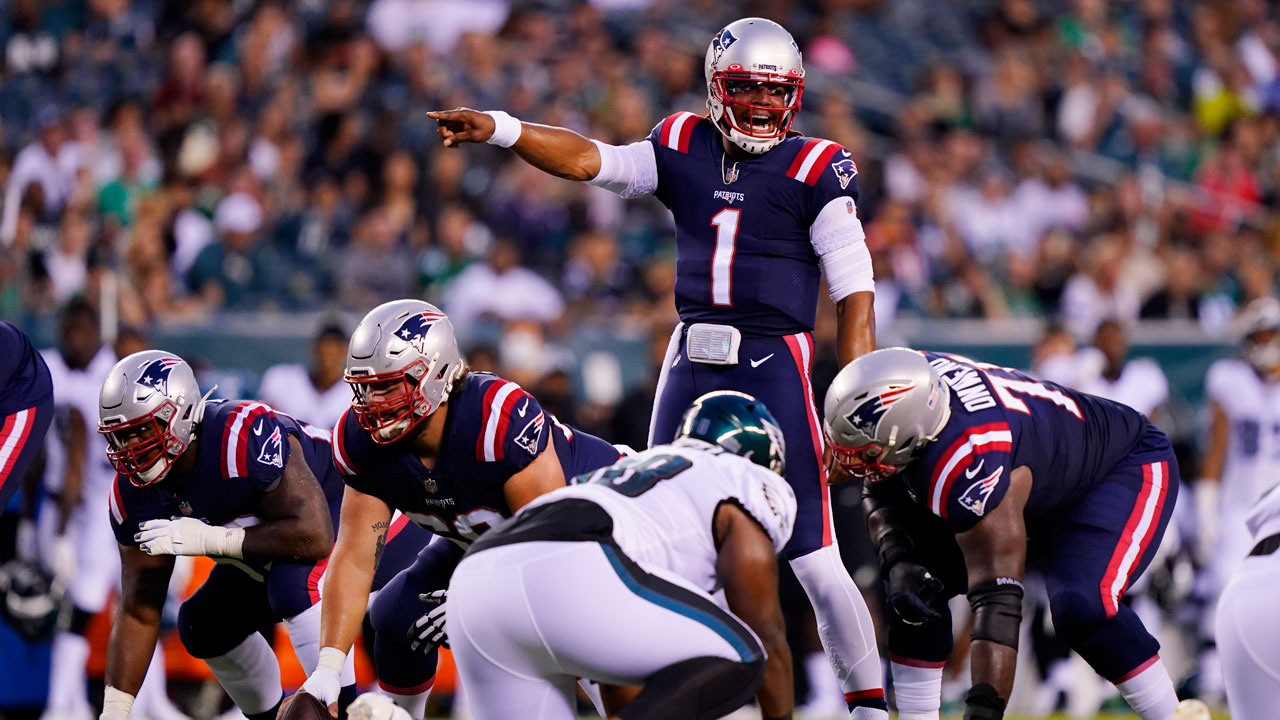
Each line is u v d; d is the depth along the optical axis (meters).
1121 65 50.19
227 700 23.27
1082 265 37.50
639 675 11.45
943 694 25.09
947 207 39.09
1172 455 16.08
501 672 11.71
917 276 35.78
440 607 14.09
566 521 11.52
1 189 33.28
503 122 14.74
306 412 24.89
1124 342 28.30
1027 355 29.61
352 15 41.56
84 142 33.22
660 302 32.16
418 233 33.59
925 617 14.26
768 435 12.52
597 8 44.41
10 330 17.05
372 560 13.97
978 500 14.05
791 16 47.47
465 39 40.44
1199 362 29.77
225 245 32.28
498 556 11.61
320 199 34.47
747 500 11.85
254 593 16.05
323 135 36.03
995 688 13.62
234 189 33.41
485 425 13.37
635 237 35.78
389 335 13.16
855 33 48.03
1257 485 26.55
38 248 30.69
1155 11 52.47
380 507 14.05
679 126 15.24
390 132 35.81
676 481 11.91
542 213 35.28
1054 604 14.93
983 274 35.44
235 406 15.29
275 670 16.92
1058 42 49.56
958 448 14.02
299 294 32.47
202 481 15.12
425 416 13.32
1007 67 45.91
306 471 15.57
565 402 26.09
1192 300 35.53
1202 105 50.19
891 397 13.73
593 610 11.27
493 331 28.64
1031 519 15.23
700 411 12.62
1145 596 25.62
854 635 14.95
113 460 14.88
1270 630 12.12
